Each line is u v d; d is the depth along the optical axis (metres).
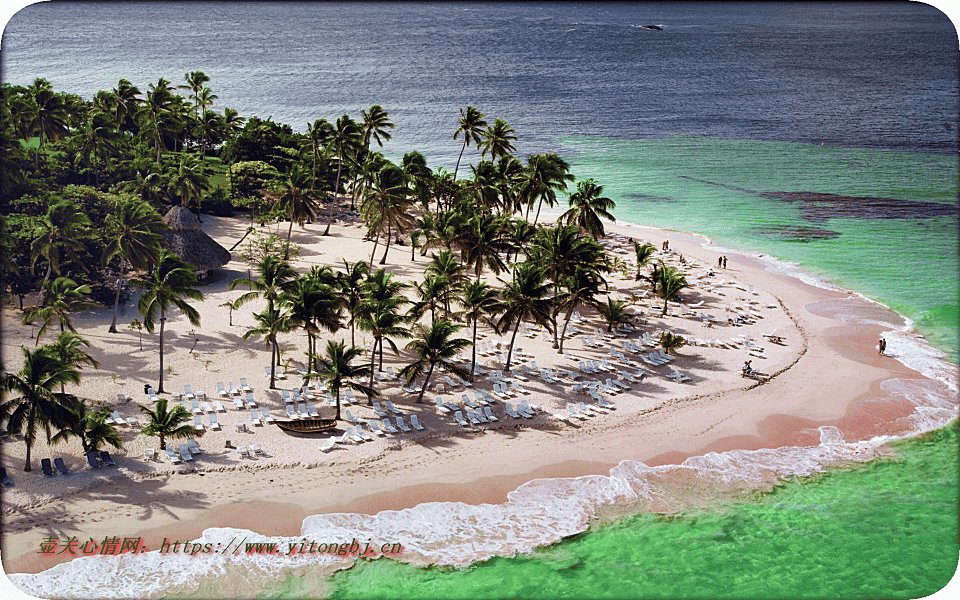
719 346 65.25
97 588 33.00
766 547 38.28
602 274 83.56
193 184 86.38
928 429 51.75
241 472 42.66
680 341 62.38
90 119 94.06
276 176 107.19
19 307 63.09
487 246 70.12
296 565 35.53
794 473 45.78
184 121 111.12
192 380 52.91
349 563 35.94
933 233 104.94
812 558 37.44
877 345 66.81
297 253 82.31
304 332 62.78
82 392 49.53
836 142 179.00
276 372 55.06
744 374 59.12
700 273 85.31
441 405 51.34
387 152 159.00
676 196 127.06
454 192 99.06
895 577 35.97
